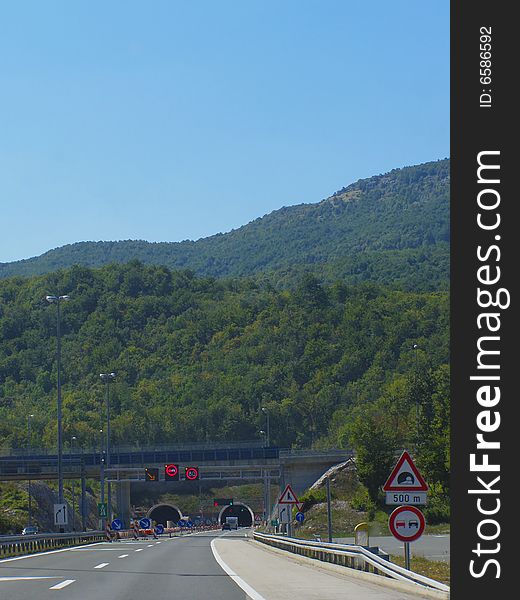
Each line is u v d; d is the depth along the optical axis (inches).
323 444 7357.3
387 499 929.5
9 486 4965.6
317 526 3902.6
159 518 7504.9
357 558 1198.9
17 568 1412.4
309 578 1179.3
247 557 1793.8
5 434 7628.0
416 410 4414.4
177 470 4495.6
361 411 7130.9
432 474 3668.8
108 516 4375.0
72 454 4699.8
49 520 4852.4
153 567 1430.9
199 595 946.7
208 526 6776.6
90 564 1519.4
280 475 4650.6
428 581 853.8
